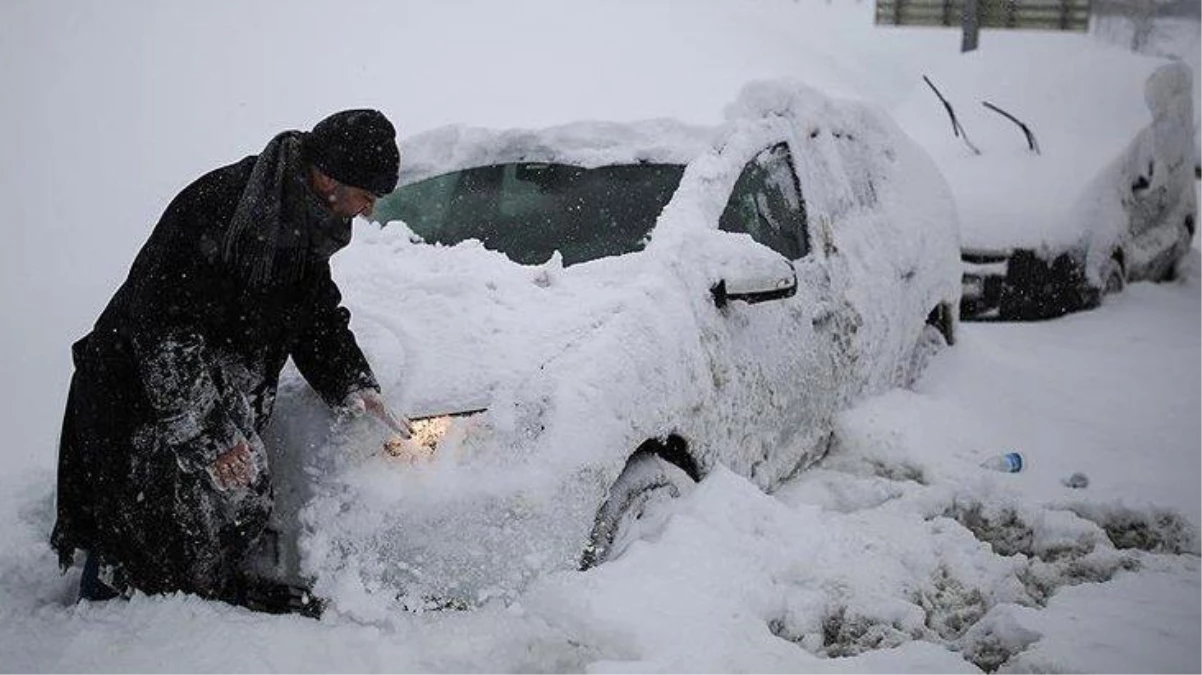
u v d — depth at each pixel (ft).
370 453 11.09
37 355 20.79
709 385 13.48
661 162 15.84
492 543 10.69
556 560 10.94
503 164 16.21
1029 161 29.71
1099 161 29.14
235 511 10.69
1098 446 18.53
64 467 11.27
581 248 14.84
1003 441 18.42
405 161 16.60
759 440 15.02
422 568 10.67
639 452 12.64
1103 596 12.51
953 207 22.76
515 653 10.43
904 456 17.17
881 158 21.29
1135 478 17.06
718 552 11.98
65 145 30.30
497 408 11.21
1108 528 15.65
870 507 15.66
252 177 10.34
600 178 15.70
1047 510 15.46
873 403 18.54
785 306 15.89
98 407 10.70
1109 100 31.50
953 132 31.89
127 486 10.77
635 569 11.29
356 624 10.67
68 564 11.64
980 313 27.53
